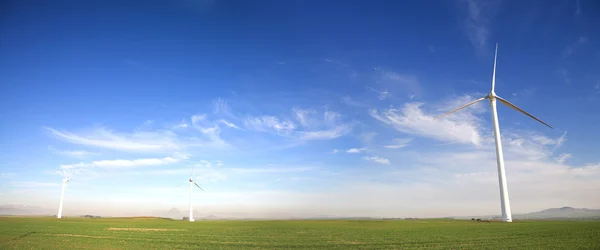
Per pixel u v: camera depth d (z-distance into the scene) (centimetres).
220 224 8562
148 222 9050
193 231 5812
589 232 4578
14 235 4691
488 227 5978
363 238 4503
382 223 8550
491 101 7812
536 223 6881
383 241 4109
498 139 7662
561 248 3216
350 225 7731
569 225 6053
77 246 3575
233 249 3472
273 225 8012
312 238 4566
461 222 7994
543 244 3538
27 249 3303
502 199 7494
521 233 4725
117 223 8119
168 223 8669
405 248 3462
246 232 5638
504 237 4284
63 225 6962
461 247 3462
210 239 4450
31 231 5356
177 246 3675
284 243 3994
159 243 3938
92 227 6519
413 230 5700
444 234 4831
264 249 3469
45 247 3462
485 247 3419
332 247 3606
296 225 8006
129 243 3906
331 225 7800
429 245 3669
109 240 4200
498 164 7619
